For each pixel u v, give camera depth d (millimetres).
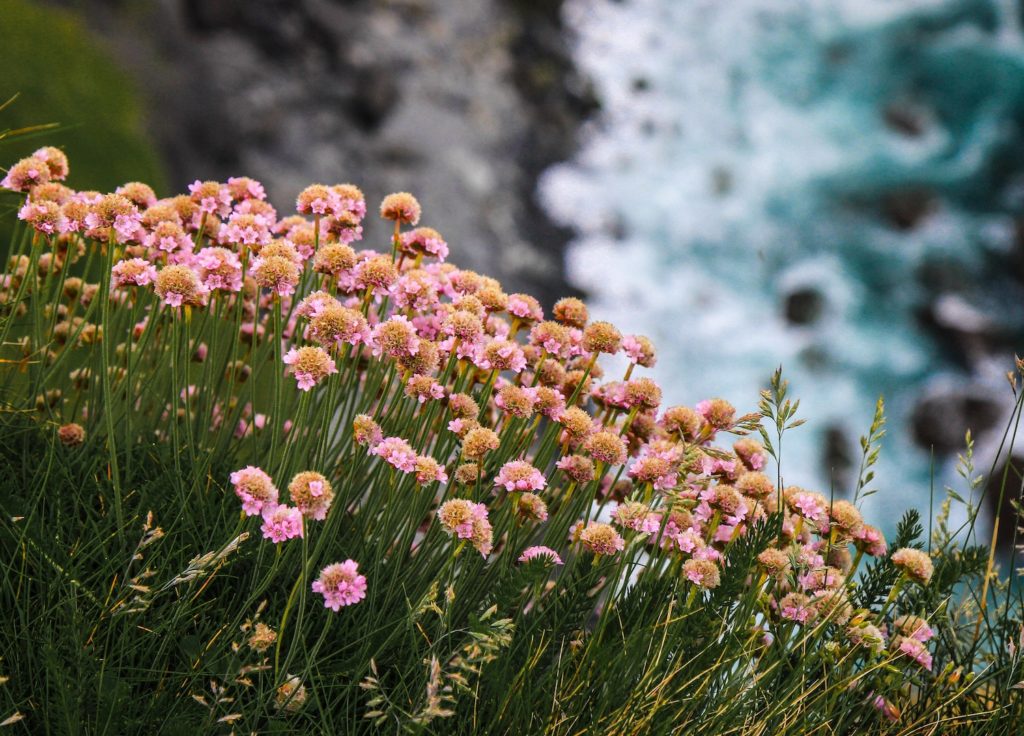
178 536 2518
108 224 2436
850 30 18594
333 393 2488
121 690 2051
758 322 14609
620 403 2838
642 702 2254
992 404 12945
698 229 15727
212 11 13891
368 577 2562
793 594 2551
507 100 16625
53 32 11180
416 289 2633
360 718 2330
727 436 9875
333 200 2709
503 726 2270
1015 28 17797
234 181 2982
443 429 2754
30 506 2455
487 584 2658
